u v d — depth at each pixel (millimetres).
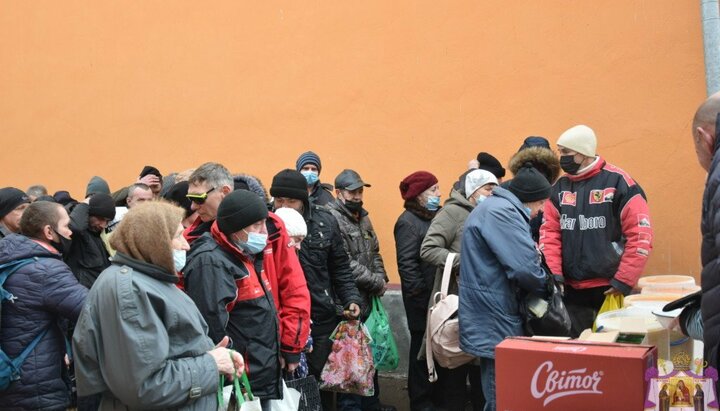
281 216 5027
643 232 5512
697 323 3178
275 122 8336
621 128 6676
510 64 7133
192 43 8867
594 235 5645
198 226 4645
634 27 6625
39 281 4426
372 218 7758
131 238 3242
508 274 4629
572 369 2854
